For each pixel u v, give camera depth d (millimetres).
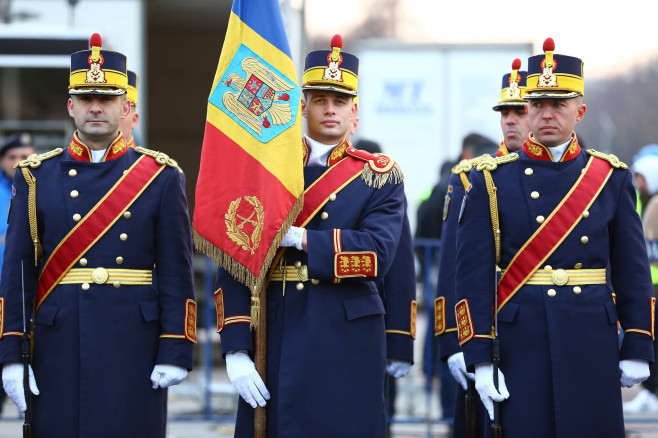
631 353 11773
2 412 18766
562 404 11516
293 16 21750
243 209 11844
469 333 11805
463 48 28750
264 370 11820
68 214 11977
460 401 13891
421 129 28828
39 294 12062
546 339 11648
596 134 93562
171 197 12266
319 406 11609
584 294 11711
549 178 11875
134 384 11938
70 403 11820
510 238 11883
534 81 11891
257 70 12023
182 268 12242
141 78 23109
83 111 12000
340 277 11594
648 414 18734
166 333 12086
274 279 11930
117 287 11953
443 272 13688
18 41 21984
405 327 12734
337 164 12109
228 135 12000
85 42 22031
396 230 11953
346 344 11750
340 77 12055
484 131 28797
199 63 30156
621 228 11977
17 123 22047
